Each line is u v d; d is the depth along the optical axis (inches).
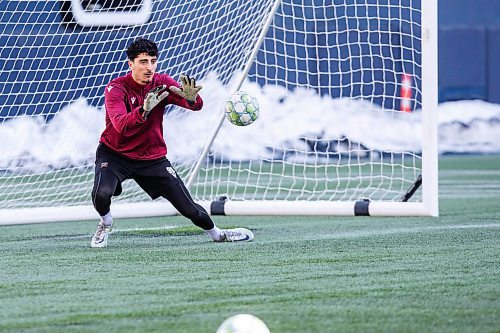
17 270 581.3
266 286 515.8
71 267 591.5
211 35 925.8
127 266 592.1
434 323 420.2
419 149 1293.1
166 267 586.2
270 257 622.8
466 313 440.8
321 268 575.5
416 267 576.4
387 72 1221.1
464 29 1583.4
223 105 834.2
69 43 997.8
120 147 672.4
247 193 1099.3
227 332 367.9
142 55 655.1
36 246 698.8
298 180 1230.3
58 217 778.8
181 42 940.6
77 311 453.4
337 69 1202.6
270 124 1211.2
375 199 1029.2
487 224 799.1
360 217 869.2
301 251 649.6
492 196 1042.7
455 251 642.2
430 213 762.2
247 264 593.9
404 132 1244.5
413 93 1234.6
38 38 1029.2
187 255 636.7
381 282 525.7
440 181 1230.9
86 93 971.3
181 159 904.9
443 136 1610.5
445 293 491.2
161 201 857.5
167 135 904.3
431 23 743.1
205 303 470.0
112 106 653.9
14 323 428.5
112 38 935.7
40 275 561.3
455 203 975.6
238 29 849.5
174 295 492.1
